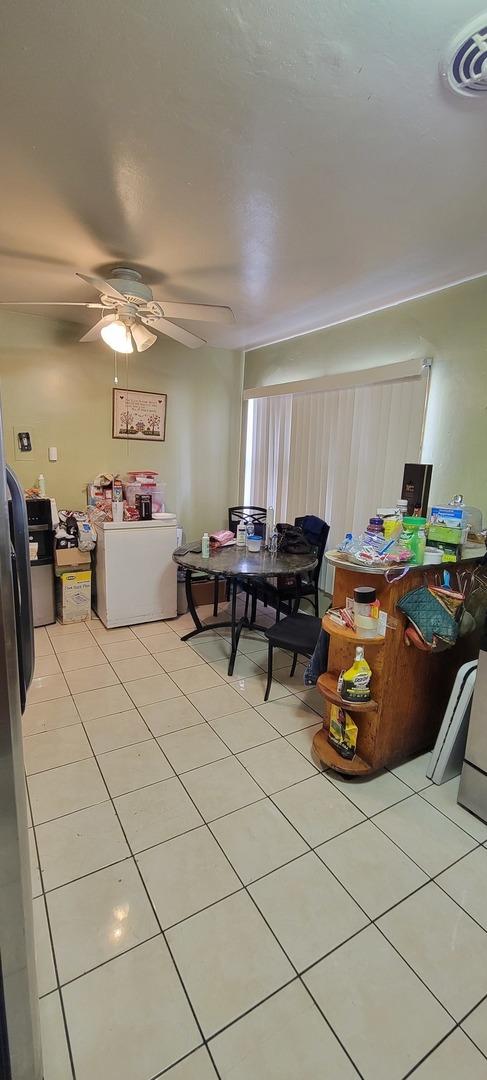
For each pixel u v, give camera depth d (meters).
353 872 1.56
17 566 1.07
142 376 4.25
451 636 1.93
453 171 1.59
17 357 3.66
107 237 2.16
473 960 1.30
